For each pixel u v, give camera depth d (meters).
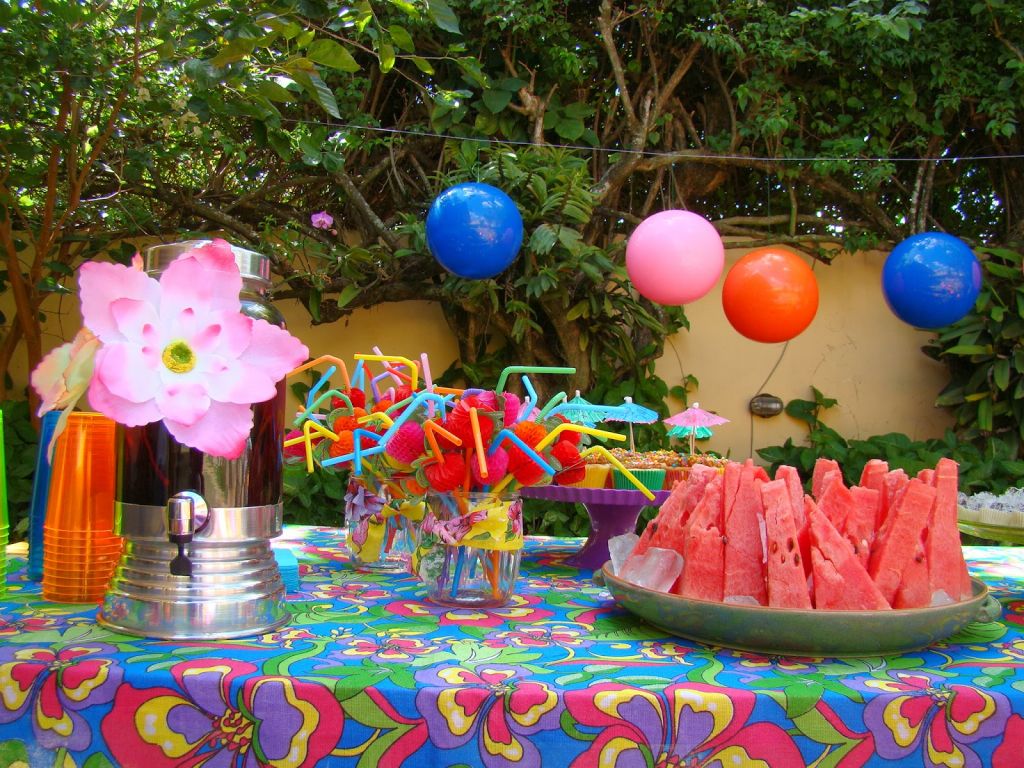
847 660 0.79
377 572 1.24
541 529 2.94
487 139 2.95
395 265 3.08
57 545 0.93
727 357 3.42
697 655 0.80
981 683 0.71
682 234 1.91
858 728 0.67
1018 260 3.15
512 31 2.90
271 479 0.84
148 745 0.66
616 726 0.66
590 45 3.23
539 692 0.66
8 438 2.73
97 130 2.63
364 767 0.66
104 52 2.08
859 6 2.89
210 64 1.64
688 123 3.33
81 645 0.75
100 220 3.04
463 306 3.05
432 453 0.95
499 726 0.66
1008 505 1.12
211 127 2.71
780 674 0.74
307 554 1.41
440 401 0.95
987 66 3.08
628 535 1.04
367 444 1.11
